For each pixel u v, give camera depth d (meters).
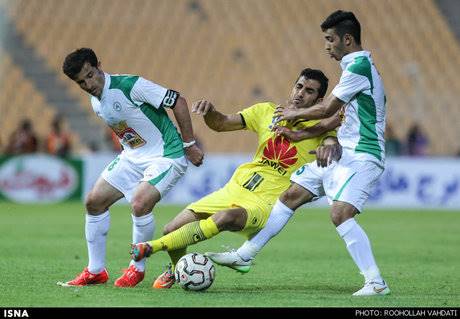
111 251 39.00
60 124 92.38
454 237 49.84
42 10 102.44
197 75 99.88
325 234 50.53
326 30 25.62
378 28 104.12
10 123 93.69
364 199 25.42
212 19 104.00
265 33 103.12
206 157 75.00
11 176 74.50
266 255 38.34
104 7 103.88
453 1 107.19
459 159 77.12
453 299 24.78
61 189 75.06
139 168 26.44
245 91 98.62
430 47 103.25
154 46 101.88
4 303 22.92
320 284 28.34
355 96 25.39
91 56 25.19
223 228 26.12
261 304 23.08
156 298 23.89
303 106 27.52
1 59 97.56
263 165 28.03
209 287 25.78
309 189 26.78
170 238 25.36
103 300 23.47
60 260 34.59
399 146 85.00
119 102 25.55
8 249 39.06
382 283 25.28
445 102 97.38
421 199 76.38
